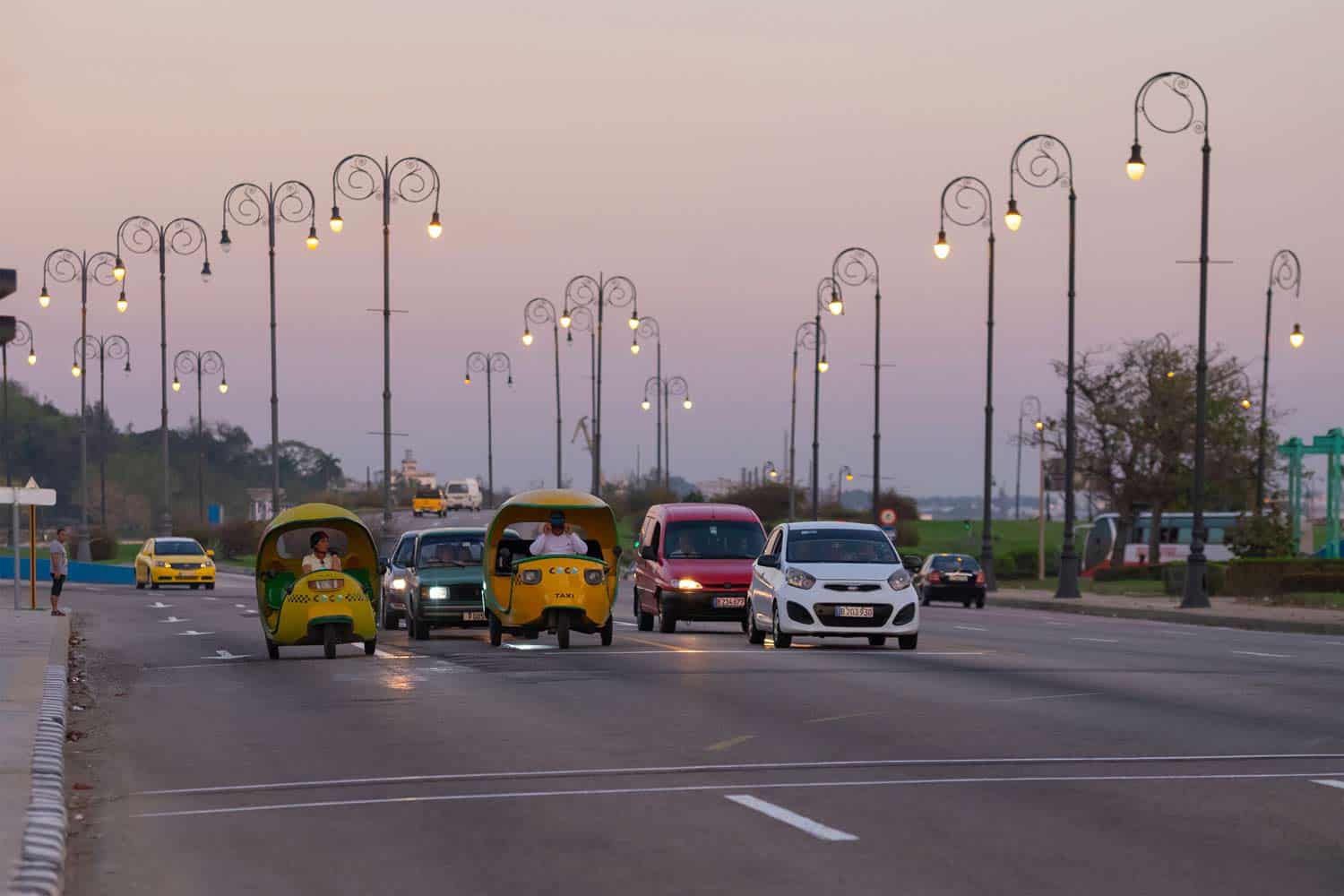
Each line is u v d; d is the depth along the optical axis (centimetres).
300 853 1348
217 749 2044
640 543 4784
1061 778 1694
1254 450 11406
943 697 2525
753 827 1423
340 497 19812
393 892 1201
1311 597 7144
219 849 1377
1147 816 1462
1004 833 1383
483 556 3953
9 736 2039
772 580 3775
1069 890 1168
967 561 7819
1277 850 1305
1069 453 7575
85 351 10456
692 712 2330
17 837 1330
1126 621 5962
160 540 8775
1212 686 2722
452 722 2250
